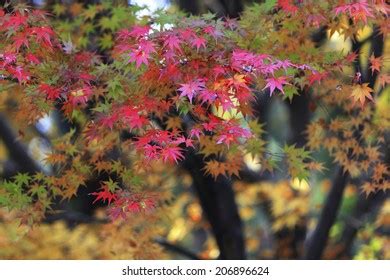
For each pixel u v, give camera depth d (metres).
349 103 5.58
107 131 4.48
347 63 4.40
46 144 6.66
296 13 4.36
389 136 5.93
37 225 5.06
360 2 3.91
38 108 4.36
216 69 3.70
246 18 4.62
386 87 5.91
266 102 6.65
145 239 6.10
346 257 7.24
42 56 4.14
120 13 5.27
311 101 5.62
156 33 3.80
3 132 6.56
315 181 7.33
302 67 3.85
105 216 6.33
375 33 5.05
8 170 6.74
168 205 6.89
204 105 4.47
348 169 5.48
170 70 3.79
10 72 3.88
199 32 3.92
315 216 7.46
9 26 3.95
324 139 5.62
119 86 4.12
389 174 5.72
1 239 6.43
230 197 6.61
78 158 4.93
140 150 4.09
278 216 7.10
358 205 6.74
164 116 4.75
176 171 6.55
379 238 7.43
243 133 3.87
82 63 4.34
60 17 5.95
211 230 7.21
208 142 4.77
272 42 4.50
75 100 3.99
